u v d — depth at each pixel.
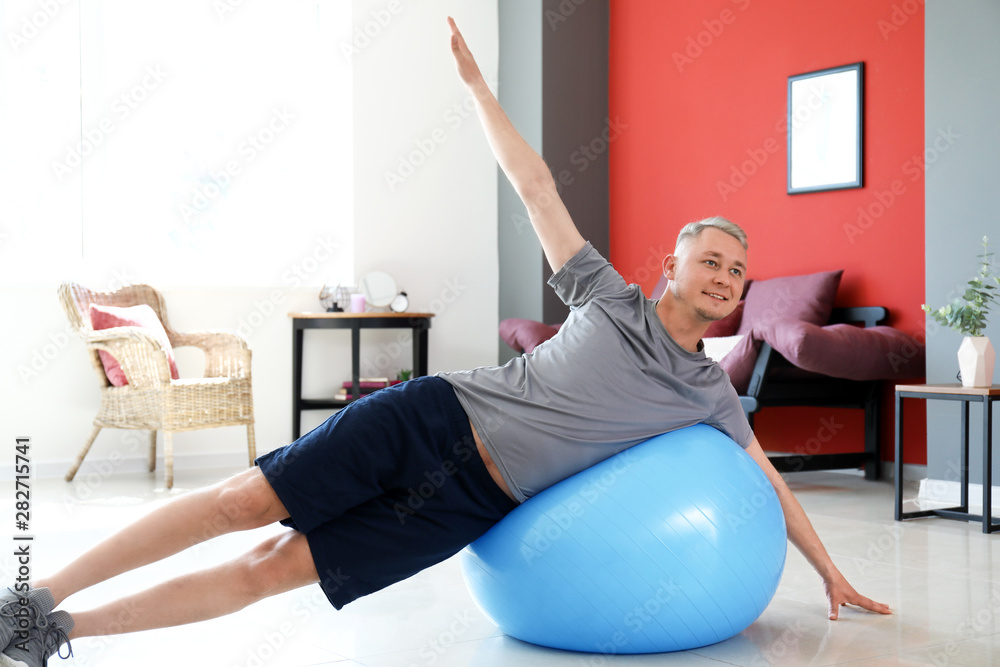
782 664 1.69
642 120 5.35
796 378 3.94
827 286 4.20
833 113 4.41
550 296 5.32
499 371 1.80
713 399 1.87
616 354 1.77
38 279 4.47
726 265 1.80
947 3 3.71
